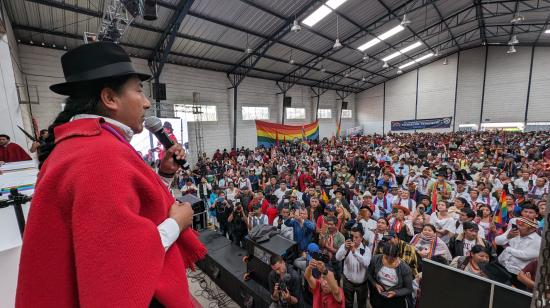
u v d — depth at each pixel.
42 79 7.40
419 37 12.90
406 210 3.94
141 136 7.31
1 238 1.21
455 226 3.38
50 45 7.46
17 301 0.41
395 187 4.82
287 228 3.88
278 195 5.70
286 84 15.55
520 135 13.70
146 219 0.42
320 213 4.53
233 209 4.57
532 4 10.05
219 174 8.13
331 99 19.64
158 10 6.95
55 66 7.60
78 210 0.37
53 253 0.40
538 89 15.15
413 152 10.36
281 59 11.98
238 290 3.12
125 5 4.36
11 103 3.66
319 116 18.72
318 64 13.91
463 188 4.77
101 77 0.51
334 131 19.89
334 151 11.55
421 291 1.45
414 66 18.67
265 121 13.73
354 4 8.88
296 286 2.55
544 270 0.49
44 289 0.40
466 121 17.19
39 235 0.39
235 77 12.65
